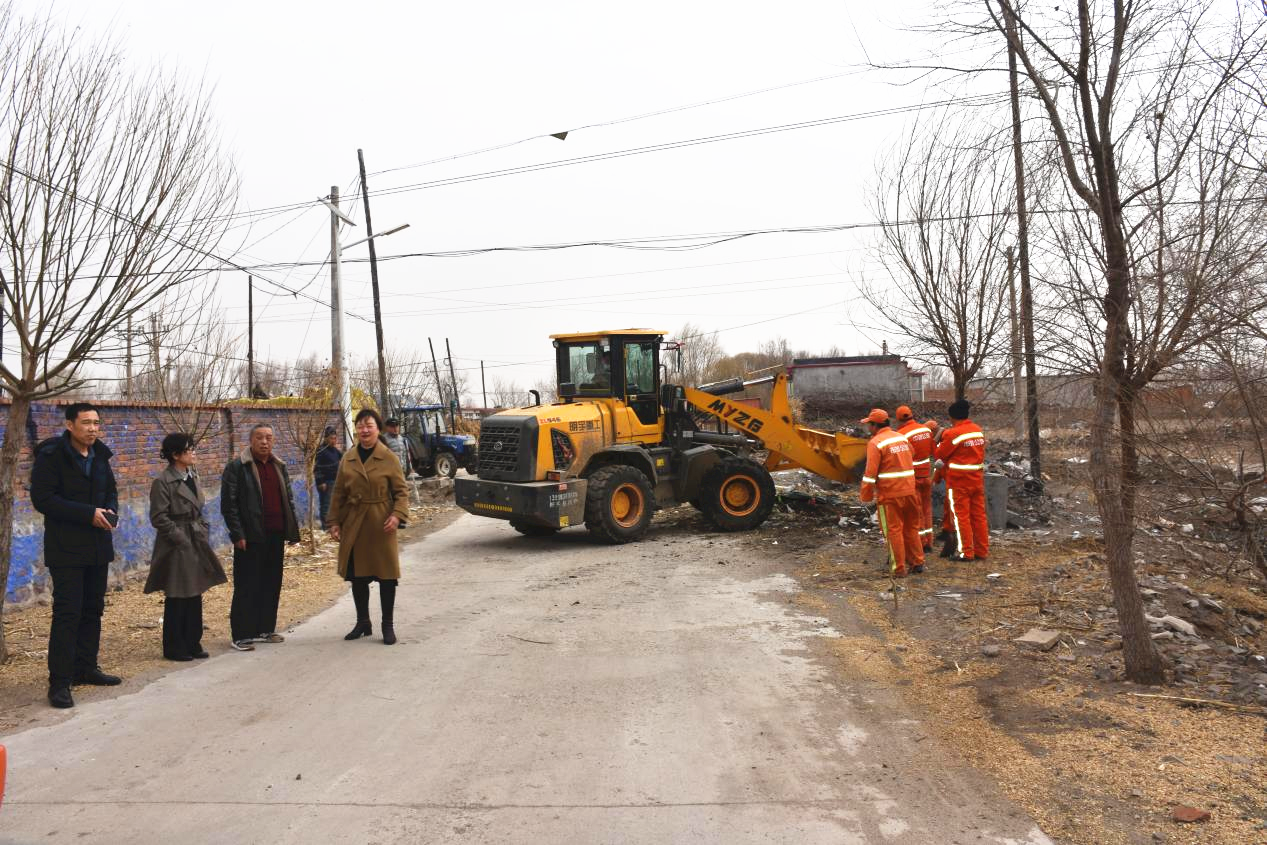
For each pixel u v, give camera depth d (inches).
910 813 164.2
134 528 434.3
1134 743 190.7
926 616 315.6
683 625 320.2
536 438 512.1
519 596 384.5
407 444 1033.5
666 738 205.9
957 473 404.5
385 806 169.9
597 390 562.6
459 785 179.8
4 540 273.0
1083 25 210.1
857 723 214.4
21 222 248.5
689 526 592.7
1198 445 201.8
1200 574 346.6
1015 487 530.3
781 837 155.2
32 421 368.8
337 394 642.8
